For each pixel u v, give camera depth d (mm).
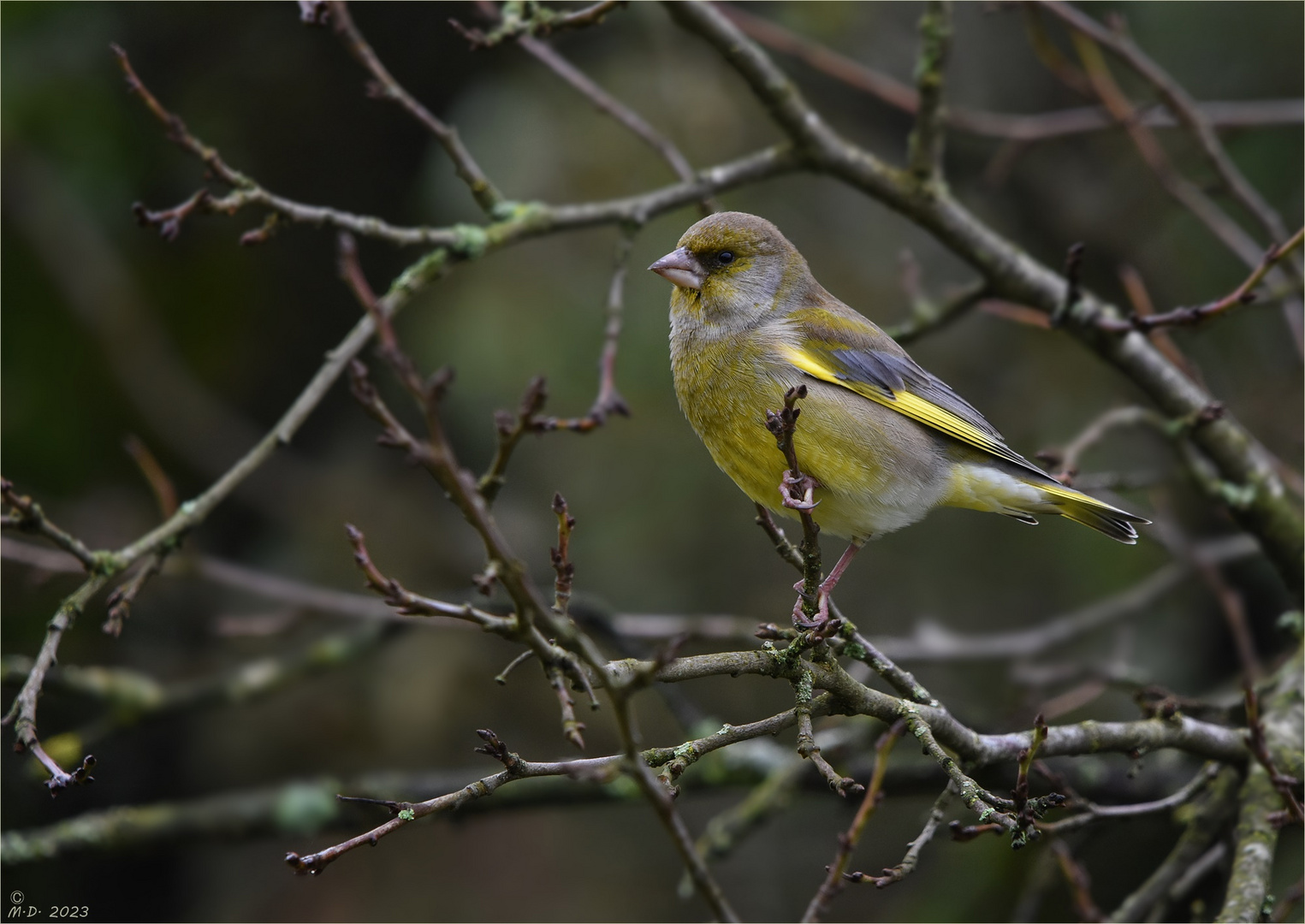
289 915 12320
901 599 13375
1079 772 9461
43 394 12438
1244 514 8727
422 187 12570
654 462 12367
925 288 13109
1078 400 12805
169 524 6648
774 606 12625
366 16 12430
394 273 13109
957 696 12961
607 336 8062
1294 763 7148
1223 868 7523
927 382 8398
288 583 10188
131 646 12500
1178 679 12188
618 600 12359
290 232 12984
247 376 13234
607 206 8367
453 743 12133
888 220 13180
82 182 12094
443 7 12359
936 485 8227
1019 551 13164
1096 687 9305
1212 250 12672
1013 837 5348
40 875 12297
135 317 12414
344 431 13281
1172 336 12359
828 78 12992
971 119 10180
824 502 8148
